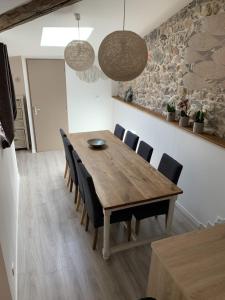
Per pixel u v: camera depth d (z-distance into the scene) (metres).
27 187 3.88
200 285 1.26
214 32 2.70
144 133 4.46
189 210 3.22
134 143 3.59
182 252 1.47
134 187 2.37
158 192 2.29
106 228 2.30
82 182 2.52
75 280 2.25
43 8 2.37
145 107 4.62
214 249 1.50
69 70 5.25
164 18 3.57
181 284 1.26
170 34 3.59
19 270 2.34
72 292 2.14
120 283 2.23
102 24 3.58
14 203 2.94
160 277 1.48
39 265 2.40
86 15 3.17
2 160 2.34
